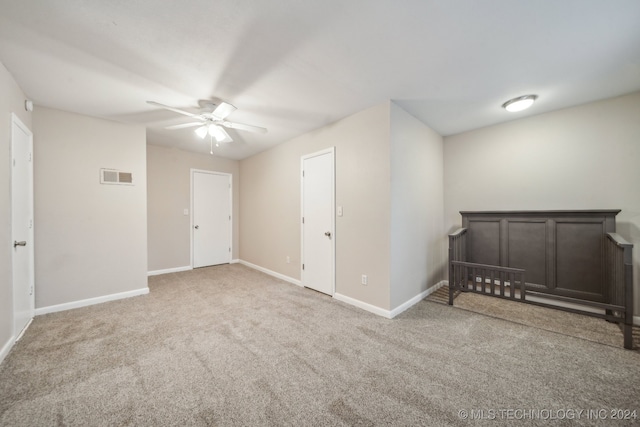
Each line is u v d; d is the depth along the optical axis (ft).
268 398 4.89
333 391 5.08
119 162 10.47
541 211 9.11
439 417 4.44
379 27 5.23
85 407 4.64
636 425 4.26
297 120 10.42
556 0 4.52
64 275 9.29
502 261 10.14
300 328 7.82
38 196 8.81
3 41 5.56
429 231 11.11
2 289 6.28
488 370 5.72
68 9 4.67
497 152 10.83
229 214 17.98
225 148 15.10
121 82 7.38
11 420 4.34
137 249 10.91
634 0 4.48
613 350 6.49
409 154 9.68
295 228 12.80
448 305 9.72
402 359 6.16
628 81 7.38
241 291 11.54
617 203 8.39
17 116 7.42
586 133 8.88
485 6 4.68
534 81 7.39
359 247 9.53
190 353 6.42
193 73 6.94
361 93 8.13
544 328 7.73
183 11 4.77
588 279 8.44
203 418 4.41
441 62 6.48
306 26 5.19
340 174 10.27
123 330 7.67
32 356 6.26
